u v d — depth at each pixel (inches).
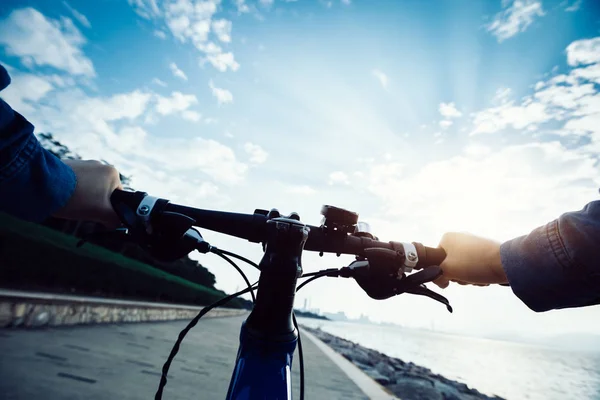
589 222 33.6
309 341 664.4
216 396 143.7
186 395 136.8
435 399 279.3
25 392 103.3
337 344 910.4
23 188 28.3
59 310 246.8
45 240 309.9
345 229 43.2
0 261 254.7
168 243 37.8
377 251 41.3
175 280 905.5
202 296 1212.5
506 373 1184.8
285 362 33.9
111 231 38.4
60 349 171.9
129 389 128.3
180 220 37.0
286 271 34.4
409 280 42.0
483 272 44.1
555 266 35.1
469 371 1094.4
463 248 44.7
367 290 43.6
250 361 33.5
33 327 216.7
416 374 527.2
